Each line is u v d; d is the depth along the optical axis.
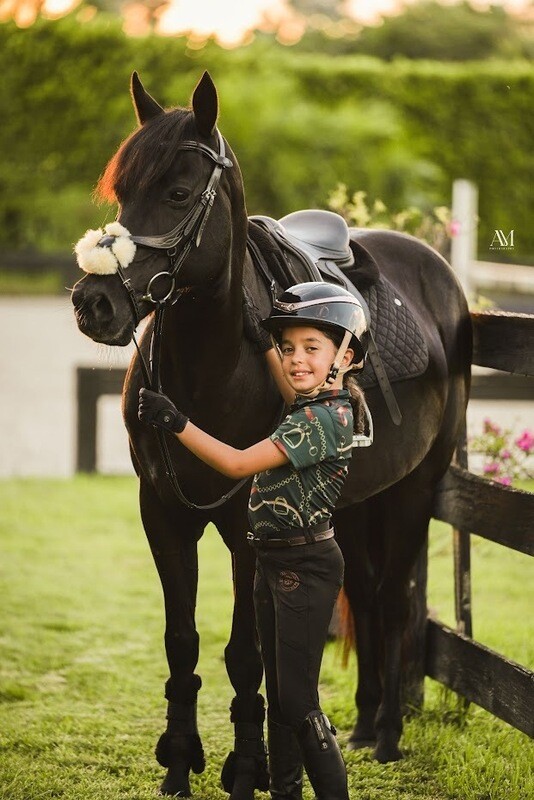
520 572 11.54
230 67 36.91
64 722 7.34
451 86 35.00
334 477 4.96
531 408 19.36
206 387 5.60
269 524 4.96
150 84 36.19
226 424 5.69
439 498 7.64
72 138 36.22
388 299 6.84
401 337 6.70
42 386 22.44
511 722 6.46
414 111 35.53
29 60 35.66
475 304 10.41
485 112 34.81
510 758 6.70
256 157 36.16
